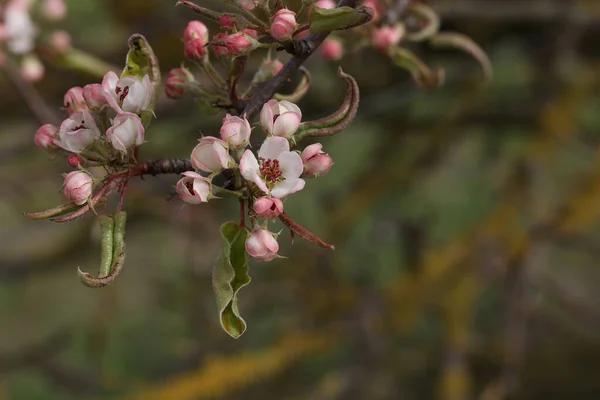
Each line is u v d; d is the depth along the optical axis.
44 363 1.61
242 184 0.55
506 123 1.30
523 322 1.19
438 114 1.31
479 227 1.30
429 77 0.68
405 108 1.29
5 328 1.72
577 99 1.25
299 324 1.38
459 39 0.70
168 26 1.11
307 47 0.56
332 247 0.54
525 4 1.17
